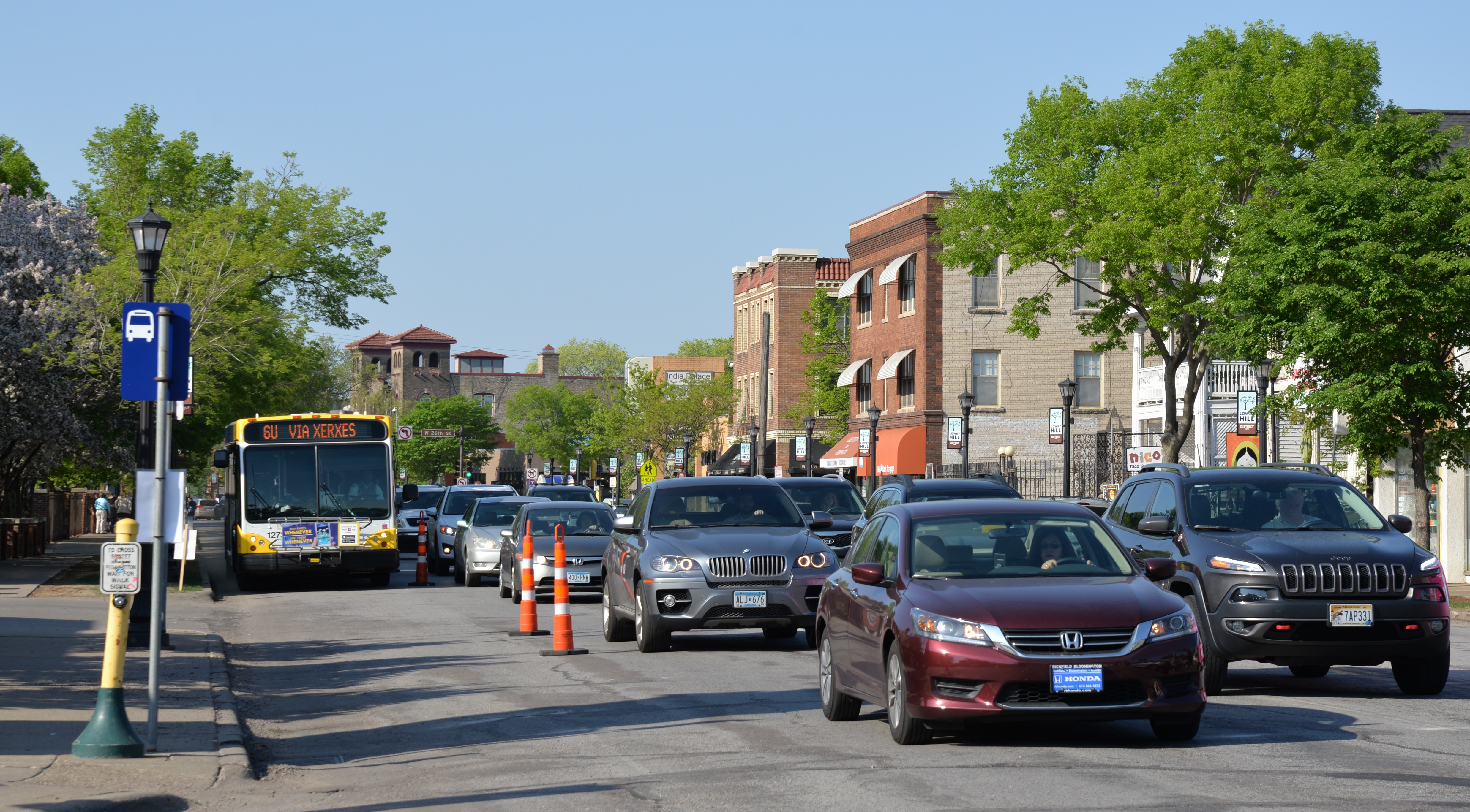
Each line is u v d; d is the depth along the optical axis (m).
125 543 11.59
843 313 83.44
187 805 10.13
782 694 15.36
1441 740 11.91
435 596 32.56
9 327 36.19
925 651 11.27
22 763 11.00
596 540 30.05
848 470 70.94
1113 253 35.25
